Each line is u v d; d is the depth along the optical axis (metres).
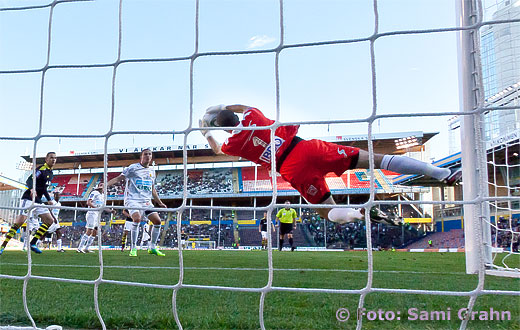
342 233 27.84
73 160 39.25
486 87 8.65
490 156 12.44
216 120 4.24
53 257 8.27
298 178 3.79
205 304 2.69
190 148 36.31
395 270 5.69
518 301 2.79
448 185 3.60
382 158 3.70
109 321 2.25
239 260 7.87
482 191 2.07
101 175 39.81
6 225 24.86
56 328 2.11
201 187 35.72
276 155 3.85
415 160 3.63
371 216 4.05
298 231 28.66
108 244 29.83
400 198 32.53
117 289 3.35
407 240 27.42
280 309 2.51
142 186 8.98
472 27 2.17
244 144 3.98
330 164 3.75
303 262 7.46
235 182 35.91
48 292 3.18
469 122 5.32
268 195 32.84
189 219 32.97
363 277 4.53
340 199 33.75
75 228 33.62
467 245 5.31
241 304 2.69
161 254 9.56
